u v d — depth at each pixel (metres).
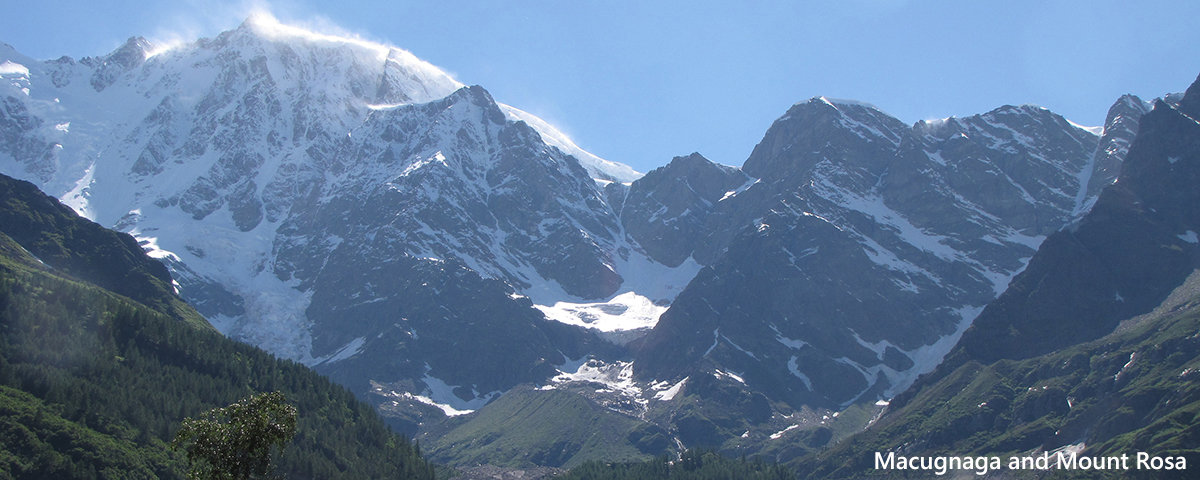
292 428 129.12
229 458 125.88
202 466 129.62
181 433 126.81
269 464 130.75
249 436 126.62
